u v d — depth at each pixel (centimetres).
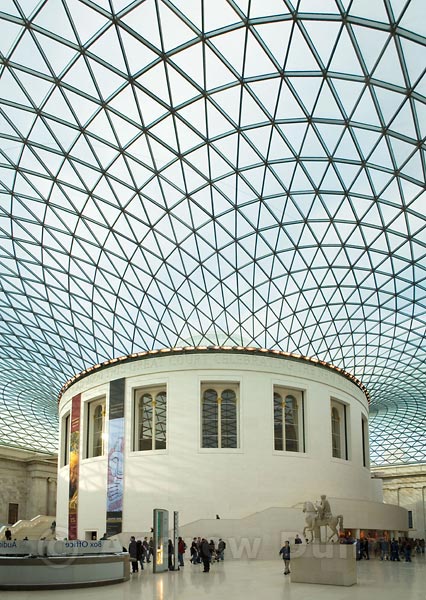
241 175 2866
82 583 1784
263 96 2388
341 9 1928
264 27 2077
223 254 3447
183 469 3378
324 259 3506
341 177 2791
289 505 3422
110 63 2295
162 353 3631
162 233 3284
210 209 3116
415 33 1927
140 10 2075
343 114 2392
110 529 3422
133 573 2303
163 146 2708
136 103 2475
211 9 2045
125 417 3603
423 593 1589
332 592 1620
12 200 3106
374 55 2066
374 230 3153
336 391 3988
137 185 2967
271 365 3647
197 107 2484
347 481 3881
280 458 3497
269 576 2117
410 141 2402
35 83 2408
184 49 2212
